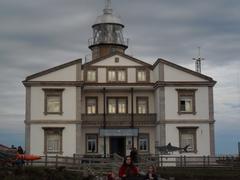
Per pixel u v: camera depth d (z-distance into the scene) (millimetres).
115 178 24797
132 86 58344
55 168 31031
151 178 21828
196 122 55938
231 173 41219
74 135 55062
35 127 54781
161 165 48188
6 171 24656
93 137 57688
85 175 33250
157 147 51531
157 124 56938
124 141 57969
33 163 41312
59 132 55000
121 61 59156
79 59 55938
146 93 59031
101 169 39219
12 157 33906
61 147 54750
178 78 56312
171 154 54000
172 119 55719
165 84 55906
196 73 56438
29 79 55156
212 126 56031
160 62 56219
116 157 44781
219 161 49906
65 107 55312
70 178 29359
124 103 58594
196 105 56219
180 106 56094
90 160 42469
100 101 58344
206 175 39188
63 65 55531
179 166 48562
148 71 59344
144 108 58812
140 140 58000
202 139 55750
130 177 20547
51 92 55375
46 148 54625
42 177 25953
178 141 55469
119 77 58906
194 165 48656
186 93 56312
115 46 69125
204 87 56531
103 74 58688
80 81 55500
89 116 57312
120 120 57625
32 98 55125
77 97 55500
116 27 69875
